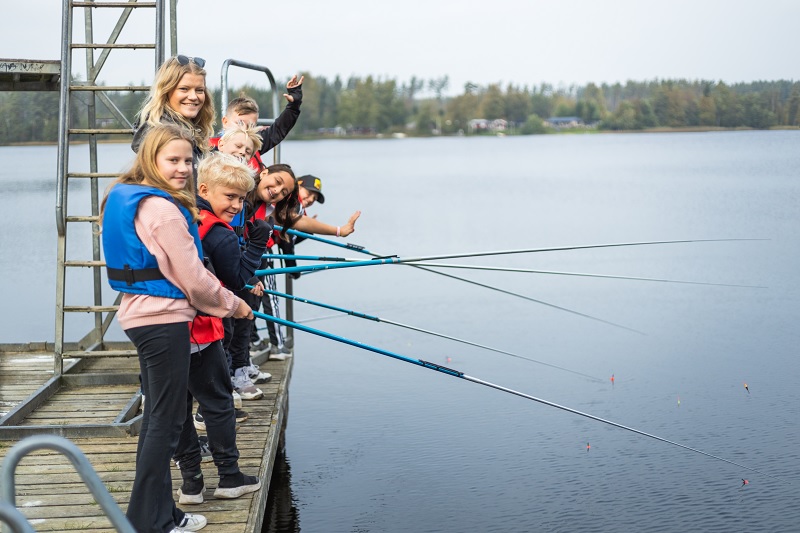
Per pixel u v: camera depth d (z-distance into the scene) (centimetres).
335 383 838
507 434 692
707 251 1580
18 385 578
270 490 590
